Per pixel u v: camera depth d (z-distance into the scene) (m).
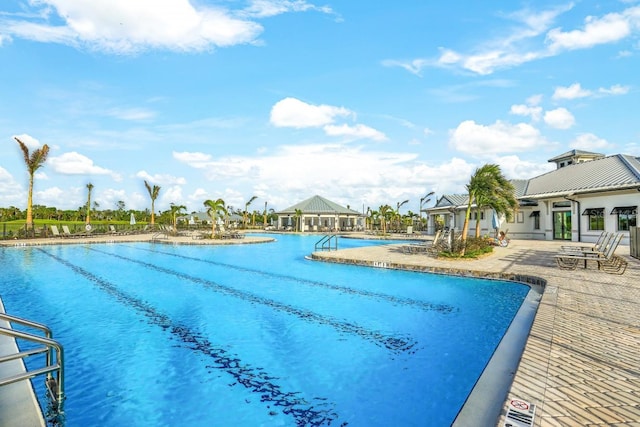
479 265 13.61
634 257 15.22
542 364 4.29
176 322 7.80
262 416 4.18
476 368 5.44
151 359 5.84
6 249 23.30
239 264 16.69
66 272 14.41
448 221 39.44
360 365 5.58
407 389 4.80
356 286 11.53
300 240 34.88
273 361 5.75
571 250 15.63
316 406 4.41
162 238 29.78
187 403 4.49
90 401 4.53
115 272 14.43
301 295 10.29
